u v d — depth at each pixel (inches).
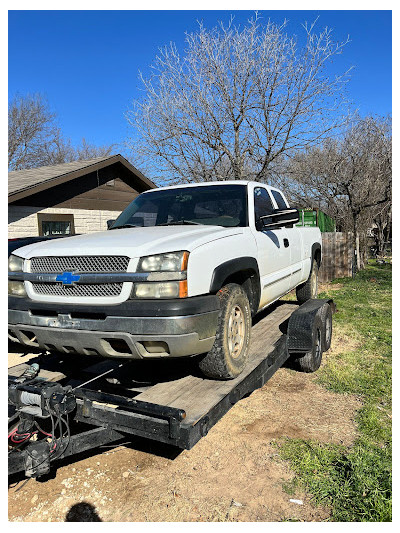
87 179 414.3
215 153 493.4
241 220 167.9
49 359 163.2
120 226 179.2
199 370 143.9
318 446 137.0
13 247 205.2
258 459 130.6
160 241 124.7
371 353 233.1
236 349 137.8
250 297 160.9
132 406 108.3
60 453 106.3
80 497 116.0
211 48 461.7
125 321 113.1
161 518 106.3
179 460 132.2
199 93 465.1
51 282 128.3
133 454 137.8
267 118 457.7
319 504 110.8
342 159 611.8
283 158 523.5
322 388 184.5
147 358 118.1
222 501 112.3
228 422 154.4
